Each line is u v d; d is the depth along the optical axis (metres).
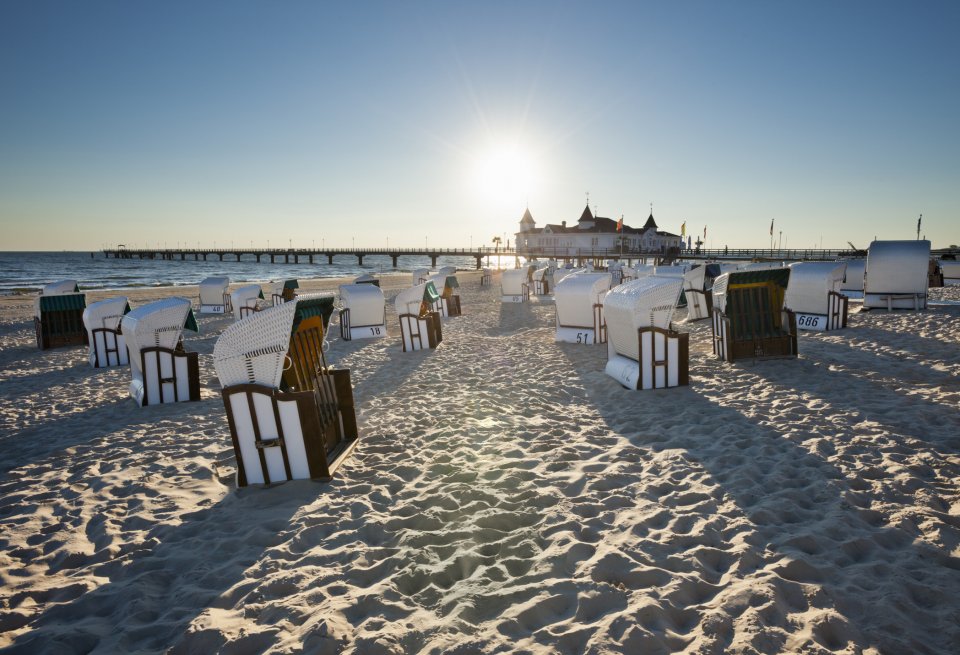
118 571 3.24
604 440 5.17
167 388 7.39
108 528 3.77
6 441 6.00
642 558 3.02
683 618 2.51
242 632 2.54
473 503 3.89
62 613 2.83
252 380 4.29
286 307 4.18
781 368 7.70
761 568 2.87
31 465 5.16
